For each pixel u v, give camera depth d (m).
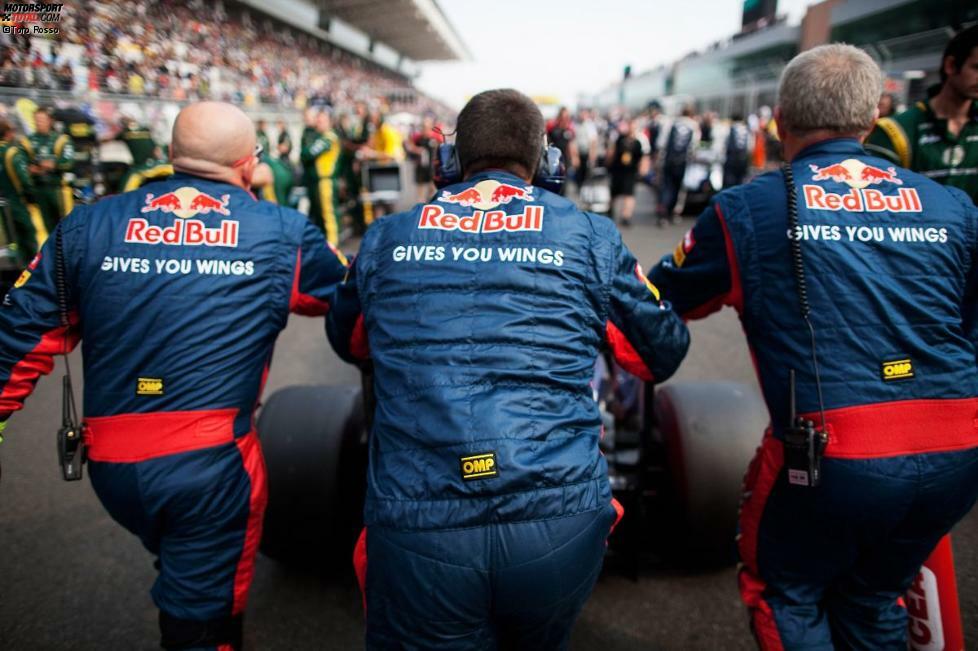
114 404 1.46
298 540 2.17
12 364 1.42
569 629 1.28
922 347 1.33
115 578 2.35
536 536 1.13
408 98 39.25
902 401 1.32
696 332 5.02
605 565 2.29
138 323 1.46
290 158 11.56
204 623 1.48
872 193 1.40
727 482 2.08
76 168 6.87
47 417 3.81
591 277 1.32
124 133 7.29
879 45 16.02
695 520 2.12
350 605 2.20
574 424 1.23
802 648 1.38
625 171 9.22
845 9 17.59
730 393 2.27
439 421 1.16
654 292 1.47
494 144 1.44
